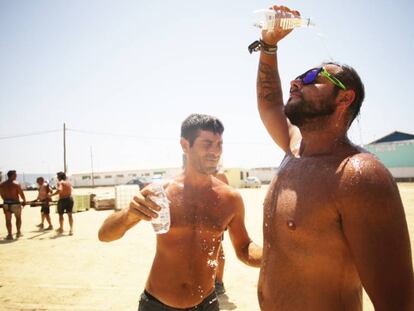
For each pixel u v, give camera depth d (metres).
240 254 2.61
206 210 2.49
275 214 1.56
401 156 45.91
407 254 1.20
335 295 1.38
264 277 1.59
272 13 2.02
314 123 1.56
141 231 11.50
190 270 2.39
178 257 2.40
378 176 1.24
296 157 1.64
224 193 2.60
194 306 2.37
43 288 5.57
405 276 1.18
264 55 2.19
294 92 1.62
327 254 1.37
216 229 2.48
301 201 1.43
